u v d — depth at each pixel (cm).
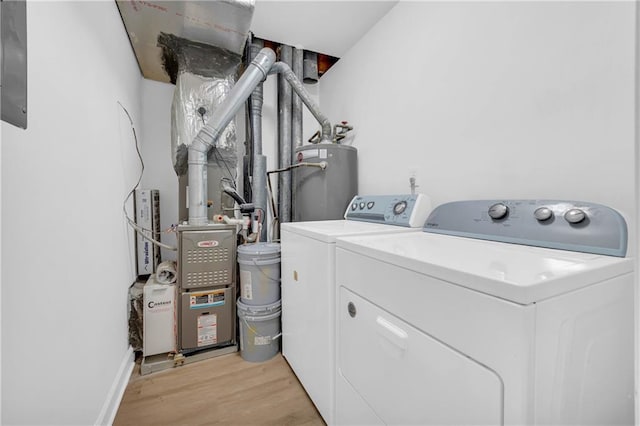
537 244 85
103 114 126
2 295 61
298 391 133
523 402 45
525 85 109
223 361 161
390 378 75
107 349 120
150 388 136
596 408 58
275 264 167
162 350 158
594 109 90
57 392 81
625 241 68
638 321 52
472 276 53
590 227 76
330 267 106
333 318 105
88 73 109
